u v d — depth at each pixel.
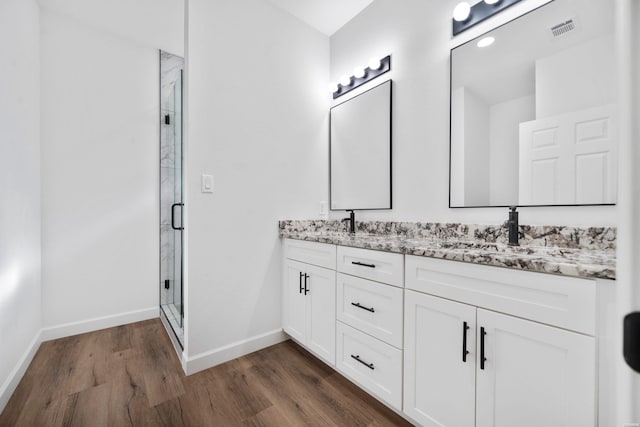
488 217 1.45
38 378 1.60
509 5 1.36
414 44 1.79
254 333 1.95
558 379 0.83
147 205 2.55
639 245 0.25
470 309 1.02
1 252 1.38
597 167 1.12
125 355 1.88
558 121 1.22
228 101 1.82
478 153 1.48
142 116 2.53
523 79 1.32
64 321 2.17
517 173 1.34
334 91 2.34
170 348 1.98
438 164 1.66
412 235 1.77
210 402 1.42
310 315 1.79
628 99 0.26
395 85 1.91
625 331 0.25
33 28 1.91
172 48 2.59
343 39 2.30
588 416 0.78
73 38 2.20
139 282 2.51
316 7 2.09
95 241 2.31
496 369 0.96
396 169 1.90
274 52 2.05
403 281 1.25
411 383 1.21
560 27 1.22
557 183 1.22
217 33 1.77
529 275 0.89
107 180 2.36
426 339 1.16
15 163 1.57
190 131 1.66
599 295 0.76
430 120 1.70
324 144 2.38
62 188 2.16
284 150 2.11
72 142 2.20
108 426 1.25
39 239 2.01
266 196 2.01
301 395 1.48
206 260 1.74
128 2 2.01
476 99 1.49
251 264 1.93
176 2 2.02
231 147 1.83
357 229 2.14
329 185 2.41
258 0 1.96
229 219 1.83
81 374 1.65
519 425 0.91
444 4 1.64
